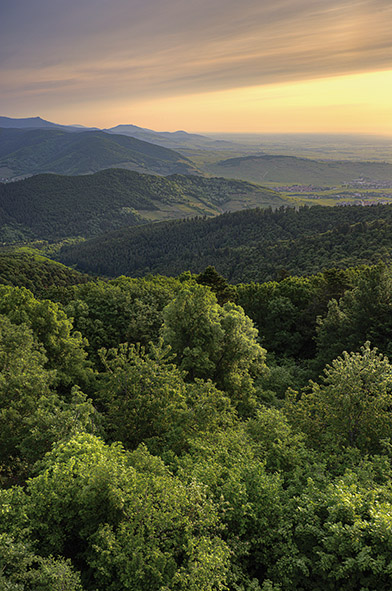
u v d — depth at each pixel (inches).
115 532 387.2
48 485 390.6
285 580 372.2
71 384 1108.5
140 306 1562.5
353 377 621.3
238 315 1152.2
